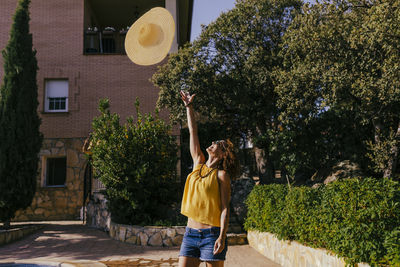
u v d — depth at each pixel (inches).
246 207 415.5
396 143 357.7
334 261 189.9
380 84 299.3
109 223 417.4
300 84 369.7
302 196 233.5
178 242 348.5
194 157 135.9
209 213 117.4
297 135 465.1
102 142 390.3
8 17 612.7
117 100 599.8
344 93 340.2
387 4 273.7
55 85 612.1
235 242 361.7
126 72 607.5
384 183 175.2
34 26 617.3
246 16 490.6
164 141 410.0
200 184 121.0
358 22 330.0
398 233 156.9
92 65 609.3
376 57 316.5
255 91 482.6
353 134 467.8
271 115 498.6
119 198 389.4
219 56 502.0
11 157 441.7
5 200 429.7
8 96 454.0
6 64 464.1
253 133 588.1
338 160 491.5
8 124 447.8
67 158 583.8
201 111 537.3
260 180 570.9
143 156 389.4
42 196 573.6
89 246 343.3
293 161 473.4
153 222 390.9
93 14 725.9
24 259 281.4
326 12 349.4
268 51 498.9
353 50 325.4
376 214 167.9
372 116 350.9
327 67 353.7
